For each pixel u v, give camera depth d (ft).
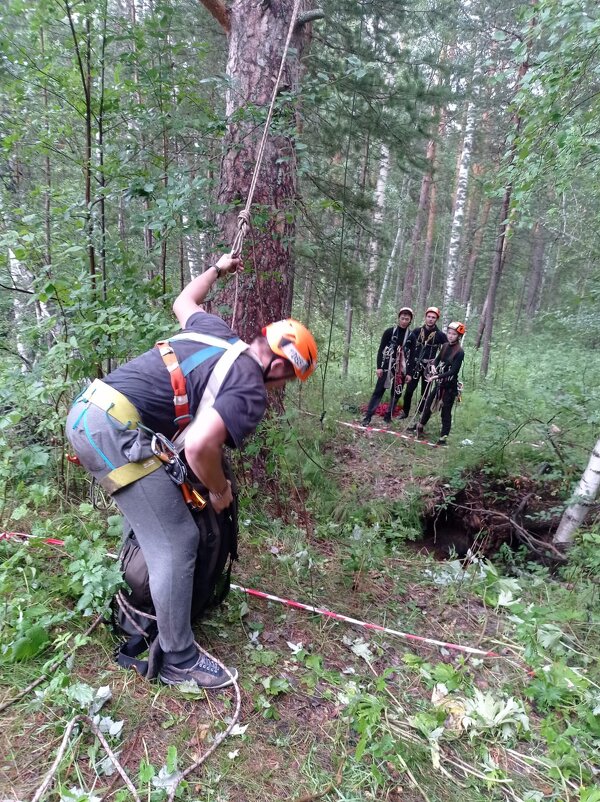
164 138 12.10
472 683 8.35
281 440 12.57
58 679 6.19
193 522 6.74
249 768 6.08
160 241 10.80
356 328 36.47
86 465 6.41
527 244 57.11
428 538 16.55
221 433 5.89
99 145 10.43
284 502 13.84
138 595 7.01
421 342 23.43
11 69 10.70
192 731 6.37
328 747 6.64
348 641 8.84
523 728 7.50
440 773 6.64
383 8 23.85
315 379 22.97
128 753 5.90
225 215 13.20
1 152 11.82
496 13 31.12
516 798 6.46
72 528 9.55
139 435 6.29
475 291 63.82
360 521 14.71
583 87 13.29
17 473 9.63
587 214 25.16
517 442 18.40
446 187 60.44
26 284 13.37
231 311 13.10
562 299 37.78
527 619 9.53
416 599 10.91
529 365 34.35
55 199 11.78
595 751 7.29
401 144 25.08
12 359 11.75
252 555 10.94
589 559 11.87
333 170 23.00
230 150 12.73
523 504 16.08
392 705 7.57
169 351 6.51
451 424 23.03
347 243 22.63
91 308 9.56
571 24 10.87
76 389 10.64
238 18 12.82
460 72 26.71
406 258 75.00
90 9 9.67
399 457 19.93
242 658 7.79
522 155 13.05
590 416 15.89
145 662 6.97
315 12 13.03
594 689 8.36
